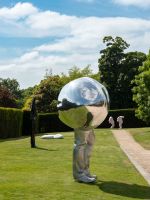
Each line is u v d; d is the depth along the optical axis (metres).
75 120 12.02
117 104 66.69
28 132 42.31
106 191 11.16
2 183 11.86
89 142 12.33
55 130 50.44
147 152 22.00
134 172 14.69
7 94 54.75
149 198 10.59
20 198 10.05
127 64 66.50
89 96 11.97
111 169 15.17
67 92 12.12
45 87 65.31
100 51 67.94
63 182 12.16
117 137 32.75
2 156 18.78
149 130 39.66
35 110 24.19
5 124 34.41
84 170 12.32
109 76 66.88
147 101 41.84
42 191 10.88
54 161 16.94
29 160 17.27
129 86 66.00
